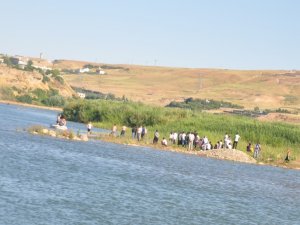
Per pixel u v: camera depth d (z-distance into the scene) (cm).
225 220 4816
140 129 10769
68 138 10019
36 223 3900
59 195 4850
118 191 5409
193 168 8000
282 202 6194
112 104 16000
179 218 4634
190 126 12462
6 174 5469
